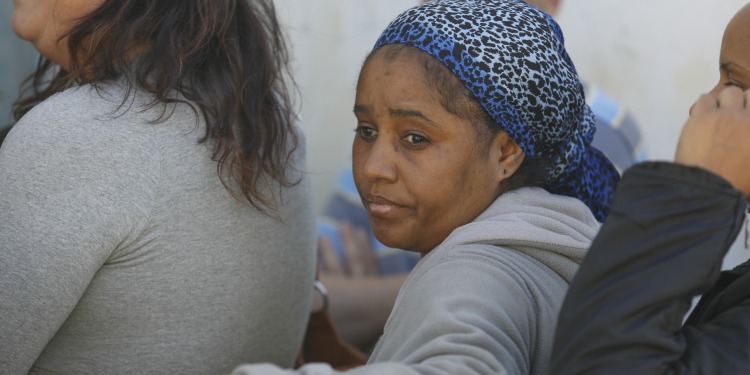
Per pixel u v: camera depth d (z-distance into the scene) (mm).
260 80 2795
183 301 2627
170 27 2629
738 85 2133
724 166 1938
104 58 2602
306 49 5477
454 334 1963
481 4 2352
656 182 1833
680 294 1790
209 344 2709
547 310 2184
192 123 2605
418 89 2240
